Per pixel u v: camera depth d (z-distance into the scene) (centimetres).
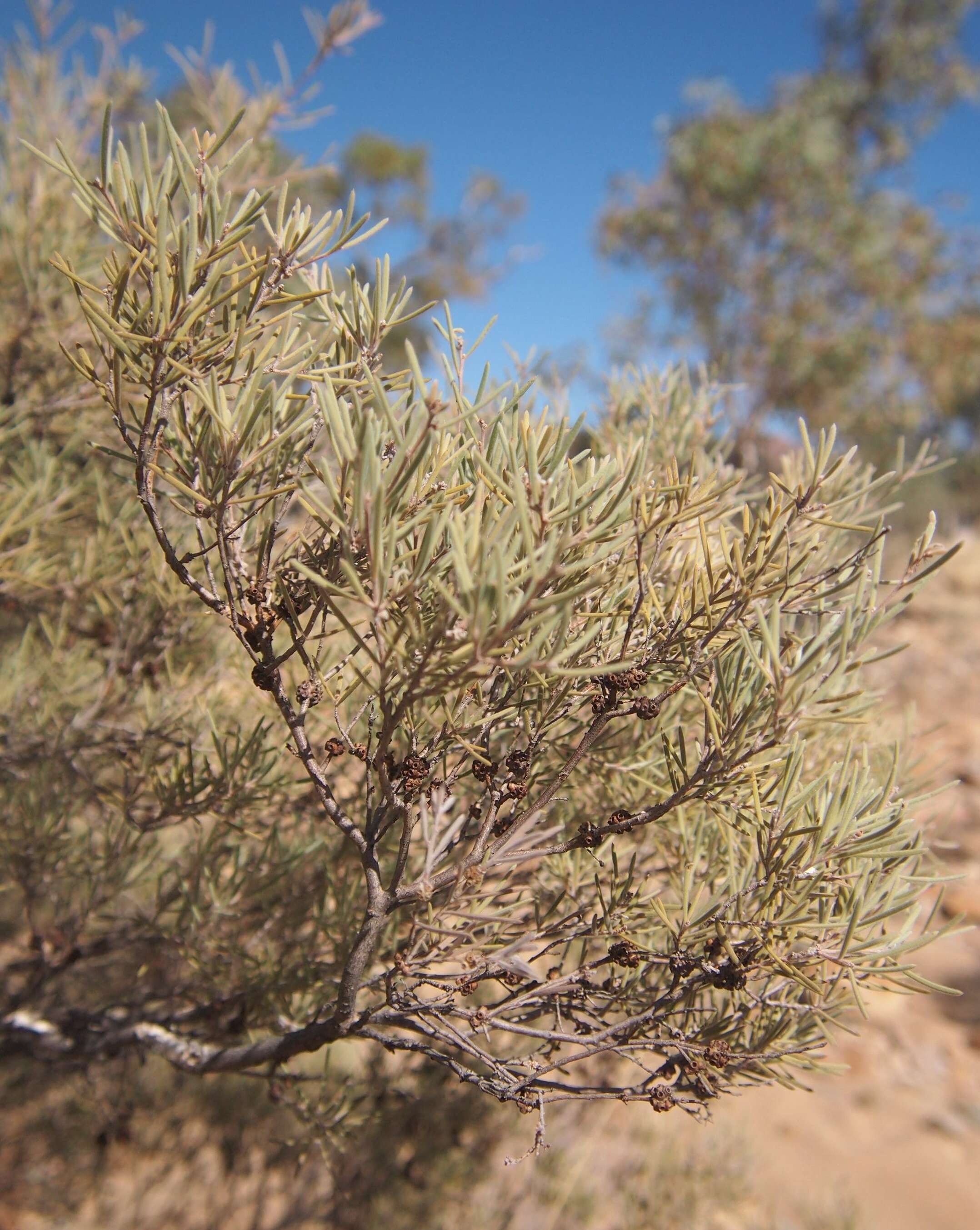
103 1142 82
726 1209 97
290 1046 37
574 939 33
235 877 47
